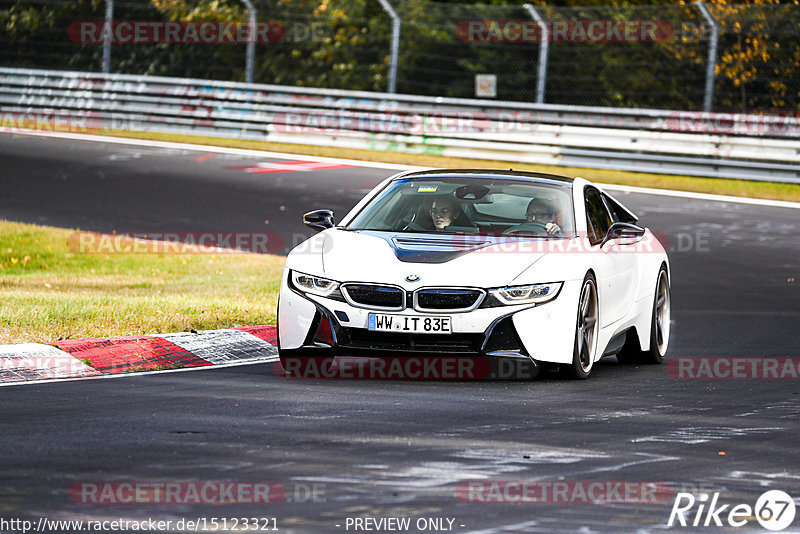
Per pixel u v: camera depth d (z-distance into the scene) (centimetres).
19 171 7819
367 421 2286
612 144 8319
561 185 3266
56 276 4728
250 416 2320
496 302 2753
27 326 3241
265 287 4438
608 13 9950
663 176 8156
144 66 11450
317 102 9350
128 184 7400
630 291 3262
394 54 9369
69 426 2202
